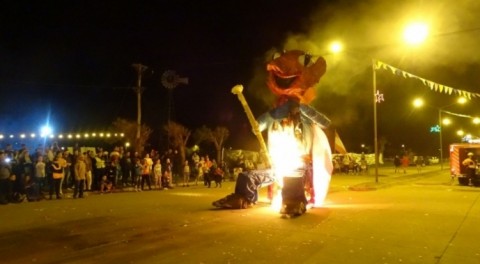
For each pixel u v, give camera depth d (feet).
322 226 33.71
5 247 27.58
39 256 25.48
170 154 82.79
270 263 23.75
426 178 101.65
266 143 45.68
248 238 29.66
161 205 46.62
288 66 41.27
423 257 24.90
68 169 65.21
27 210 43.11
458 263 23.72
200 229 32.76
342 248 26.86
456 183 83.30
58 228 33.40
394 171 139.64
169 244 28.12
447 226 33.71
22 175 52.11
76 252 26.32
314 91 43.70
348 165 124.36
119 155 70.90
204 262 23.95
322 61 42.57
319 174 43.98
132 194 60.95
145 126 101.19
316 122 44.11
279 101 43.34
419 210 42.11
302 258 24.71
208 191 66.74
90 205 47.03
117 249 26.96
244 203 43.14
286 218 37.27
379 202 49.11
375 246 27.32
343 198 53.93
